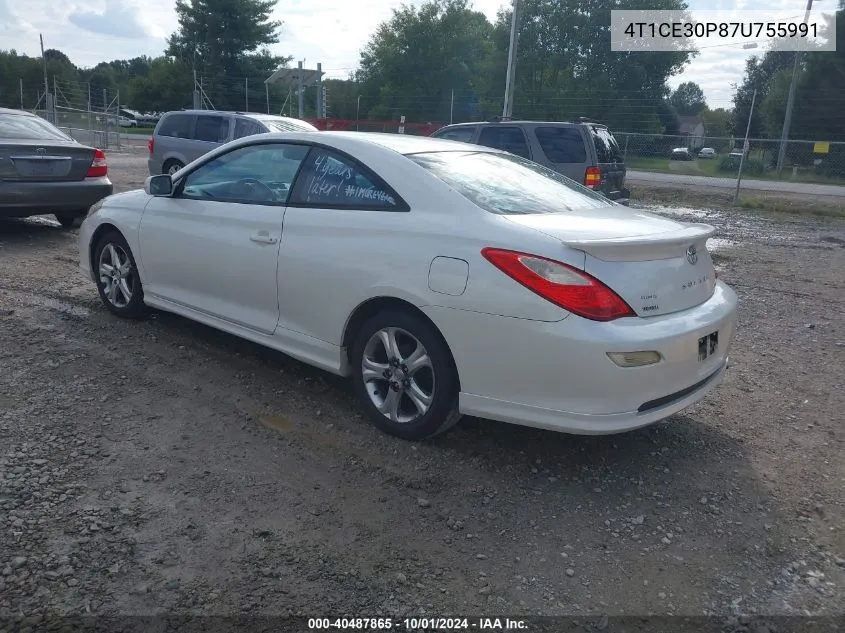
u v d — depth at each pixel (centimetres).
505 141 1195
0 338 519
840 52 3897
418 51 5559
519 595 280
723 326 378
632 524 331
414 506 336
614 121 4672
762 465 395
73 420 398
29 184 844
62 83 6028
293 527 314
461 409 362
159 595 267
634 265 338
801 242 1281
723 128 5841
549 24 4747
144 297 543
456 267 351
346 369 418
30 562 279
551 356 327
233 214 462
